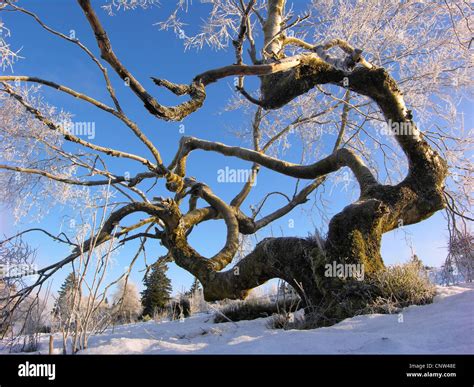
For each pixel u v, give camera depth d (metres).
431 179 7.92
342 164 9.00
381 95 7.95
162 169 8.70
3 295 7.75
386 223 7.33
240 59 6.44
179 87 5.06
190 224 11.03
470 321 3.81
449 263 9.87
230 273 8.59
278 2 9.18
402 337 3.51
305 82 7.94
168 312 13.46
